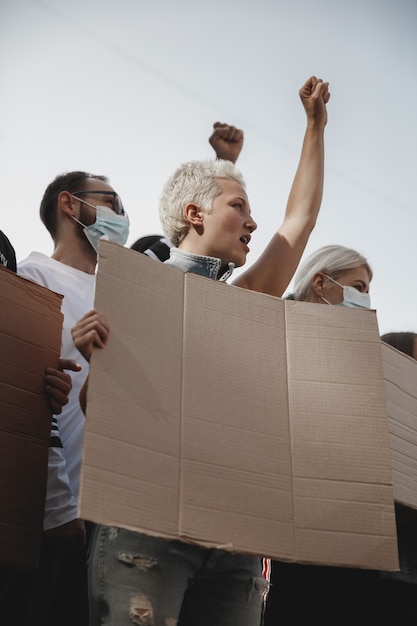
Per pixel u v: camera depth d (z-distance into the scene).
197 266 2.76
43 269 3.16
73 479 2.79
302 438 2.32
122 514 2.03
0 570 2.69
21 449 2.42
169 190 2.93
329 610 2.82
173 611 2.23
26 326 2.52
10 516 2.36
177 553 2.26
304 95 3.46
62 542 2.62
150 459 2.12
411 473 2.57
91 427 2.07
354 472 2.32
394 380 2.68
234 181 2.90
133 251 2.31
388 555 2.25
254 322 2.41
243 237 2.85
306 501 2.26
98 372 2.13
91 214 3.42
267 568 3.09
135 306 2.25
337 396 2.39
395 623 2.81
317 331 2.46
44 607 2.70
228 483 2.19
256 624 2.41
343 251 3.51
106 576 2.24
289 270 3.17
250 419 2.28
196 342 2.30
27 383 2.48
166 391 2.21
